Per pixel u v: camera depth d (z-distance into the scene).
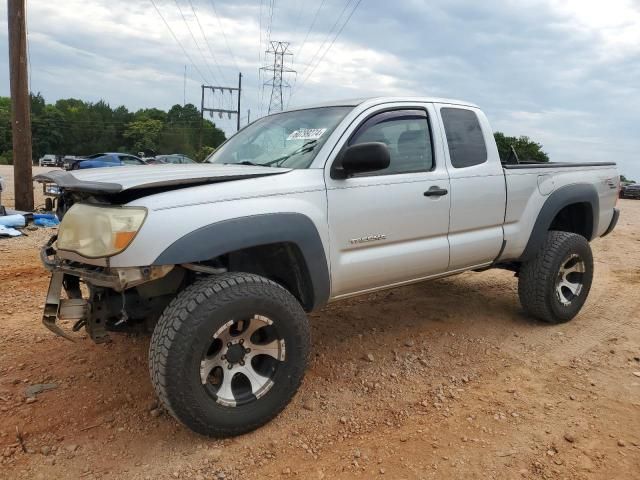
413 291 5.88
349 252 3.52
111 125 116.56
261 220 2.98
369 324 4.81
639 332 4.78
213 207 2.88
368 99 3.84
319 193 3.31
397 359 4.07
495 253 4.43
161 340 2.69
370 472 2.73
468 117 4.38
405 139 3.90
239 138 4.35
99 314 3.00
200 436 2.98
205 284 2.82
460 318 5.03
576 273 4.97
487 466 2.79
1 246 7.82
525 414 3.30
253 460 2.80
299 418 3.21
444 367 3.98
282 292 3.02
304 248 3.18
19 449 2.83
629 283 6.62
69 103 136.75
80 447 2.87
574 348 4.37
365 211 3.52
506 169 4.44
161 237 2.68
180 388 2.68
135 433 3.01
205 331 2.71
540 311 4.76
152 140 112.12
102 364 3.81
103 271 2.78
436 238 4.01
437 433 3.09
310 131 3.70
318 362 3.99
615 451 2.93
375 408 3.37
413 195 3.77
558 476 2.71
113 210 2.72
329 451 2.91
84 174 3.09
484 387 3.67
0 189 10.05
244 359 2.98
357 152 3.20
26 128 11.19
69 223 2.89
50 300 2.93
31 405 3.25
